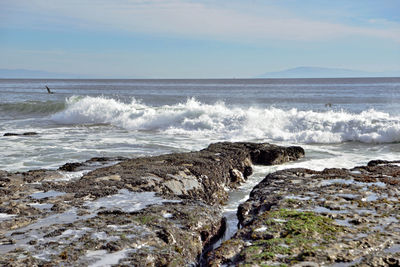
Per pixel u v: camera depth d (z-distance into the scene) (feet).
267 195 26.76
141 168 33.40
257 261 16.01
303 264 15.58
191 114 79.36
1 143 56.70
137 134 68.90
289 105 138.82
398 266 15.66
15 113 104.42
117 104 93.97
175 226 21.18
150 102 151.94
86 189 27.48
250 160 44.47
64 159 45.78
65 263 16.21
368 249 16.99
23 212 22.76
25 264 15.92
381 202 23.89
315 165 45.19
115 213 22.74
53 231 19.61
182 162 36.24
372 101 156.46
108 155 48.62
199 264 19.74
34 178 30.99
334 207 22.95
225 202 33.47
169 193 28.25
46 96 185.88
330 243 17.54
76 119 87.25
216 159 38.63
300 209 22.93
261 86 389.39
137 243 18.49
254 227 20.13
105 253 17.37
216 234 23.24
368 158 49.01
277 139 63.10
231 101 160.35
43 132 70.38
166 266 17.37
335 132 63.82
